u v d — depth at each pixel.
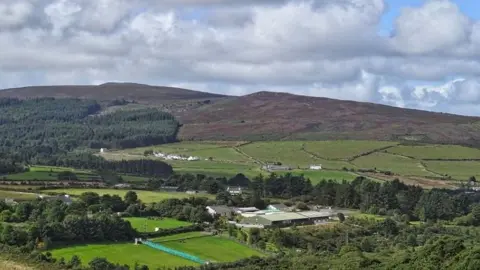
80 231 137.38
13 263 117.69
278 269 118.75
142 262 127.75
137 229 153.25
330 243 160.00
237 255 139.62
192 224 166.25
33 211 151.12
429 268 93.12
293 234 162.50
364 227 179.75
